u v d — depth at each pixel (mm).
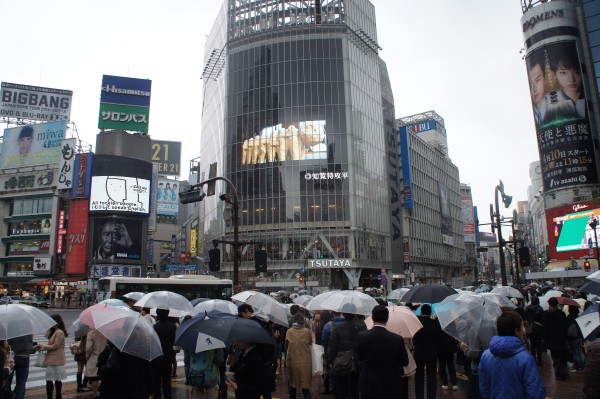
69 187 68000
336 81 73000
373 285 73688
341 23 75250
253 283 66250
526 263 26875
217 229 75188
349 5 77250
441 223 105250
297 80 73062
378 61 83812
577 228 58688
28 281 66875
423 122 121250
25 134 74625
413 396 10867
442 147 120312
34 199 72500
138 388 6406
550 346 12219
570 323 12445
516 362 4938
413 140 95500
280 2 76625
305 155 70750
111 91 73812
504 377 4961
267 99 73500
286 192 69938
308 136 71125
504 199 29109
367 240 71250
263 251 16906
